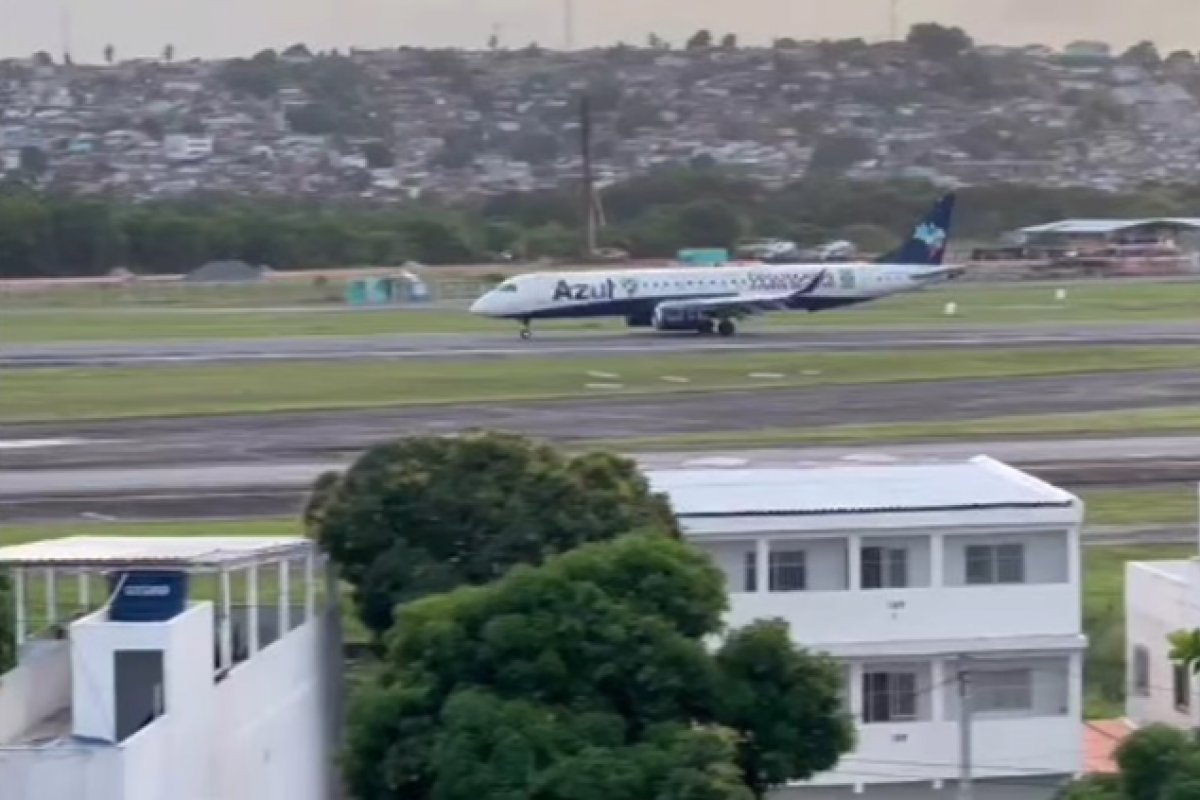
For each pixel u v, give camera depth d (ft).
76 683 309.83
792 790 438.40
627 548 346.54
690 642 337.31
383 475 398.01
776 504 452.76
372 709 333.21
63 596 446.19
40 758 288.51
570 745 319.06
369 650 411.75
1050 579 449.06
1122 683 517.55
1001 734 444.55
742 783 325.83
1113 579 587.27
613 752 317.22
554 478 395.34
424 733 330.34
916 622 444.96
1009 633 446.60
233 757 336.29
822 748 344.90
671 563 345.10
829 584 446.19
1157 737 318.24
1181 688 467.11
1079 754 446.19
